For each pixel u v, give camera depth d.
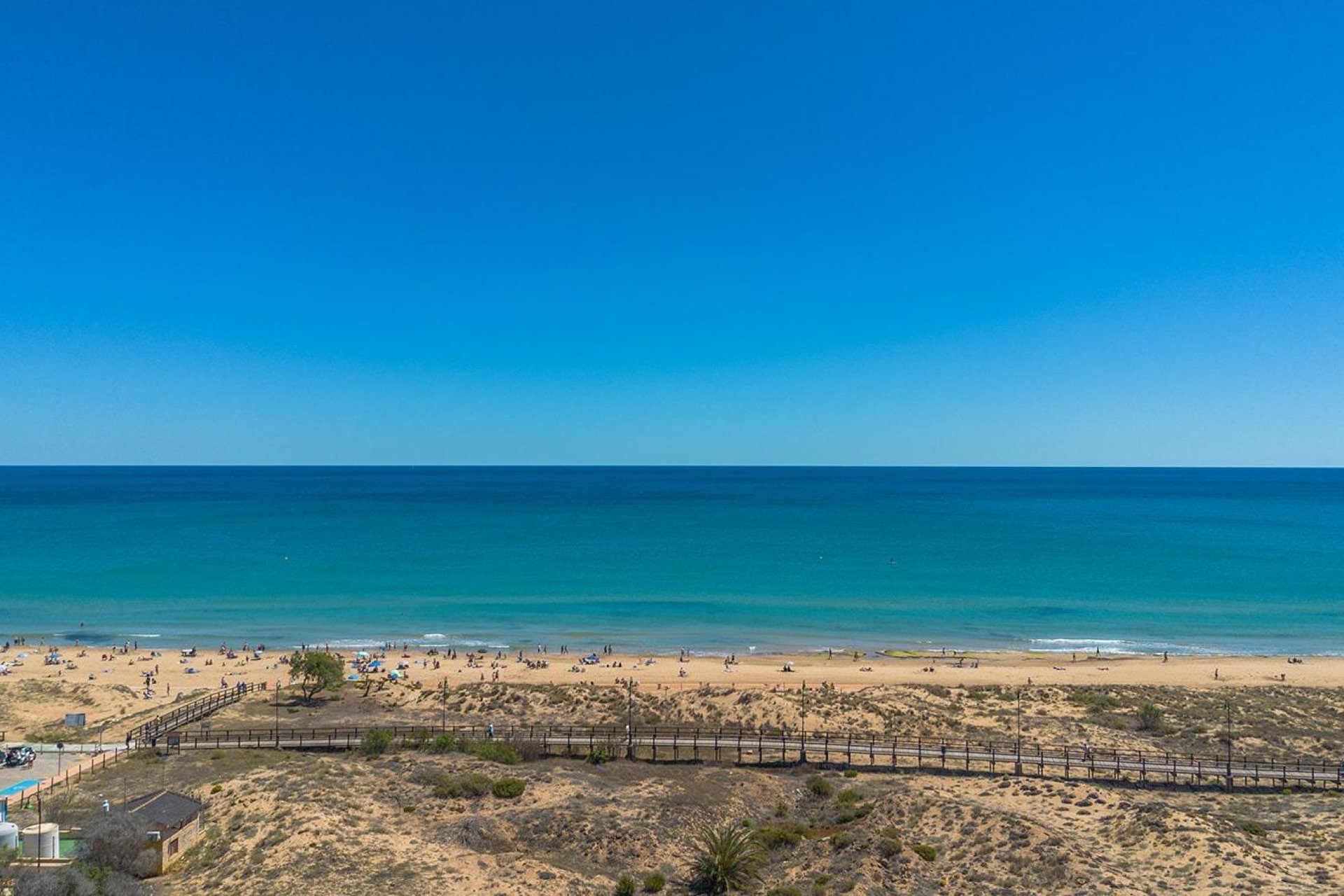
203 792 43.53
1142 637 97.44
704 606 113.62
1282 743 56.88
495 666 81.12
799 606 113.75
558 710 64.50
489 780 45.75
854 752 53.41
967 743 53.28
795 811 44.81
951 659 87.06
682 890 34.75
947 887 33.50
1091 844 37.56
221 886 32.78
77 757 51.22
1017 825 36.91
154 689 71.44
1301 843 38.22
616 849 37.69
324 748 53.59
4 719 60.97
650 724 60.22
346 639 95.62
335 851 34.97
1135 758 51.75
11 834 35.03
